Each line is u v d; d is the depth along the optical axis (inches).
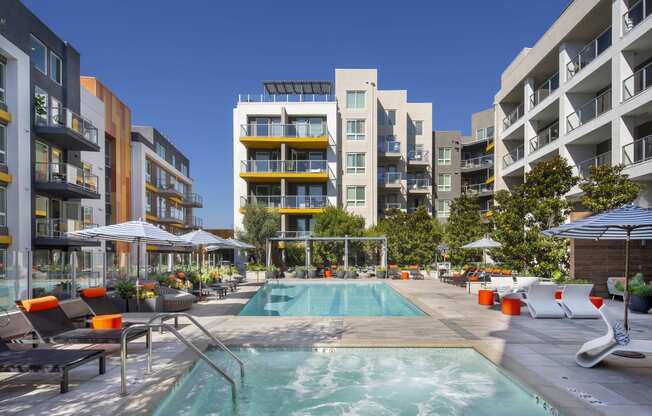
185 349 263.4
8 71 666.8
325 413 184.9
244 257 1219.2
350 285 844.0
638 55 672.4
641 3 632.4
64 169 790.5
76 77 861.2
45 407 167.0
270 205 1253.1
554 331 321.7
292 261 1225.4
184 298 439.8
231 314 410.3
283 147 1250.6
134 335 237.0
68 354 195.9
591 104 817.5
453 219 959.0
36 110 729.6
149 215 1443.2
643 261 527.2
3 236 639.1
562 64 853.8
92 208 949.2
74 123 805.2
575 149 834.2
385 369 242.8
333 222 1123.3
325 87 1355.8
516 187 594.9
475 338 296.5
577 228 279.4
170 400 193.3
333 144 1302.9
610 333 219.8
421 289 681.0
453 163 1573.6
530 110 1003.9
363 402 197.0
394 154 1402.6
